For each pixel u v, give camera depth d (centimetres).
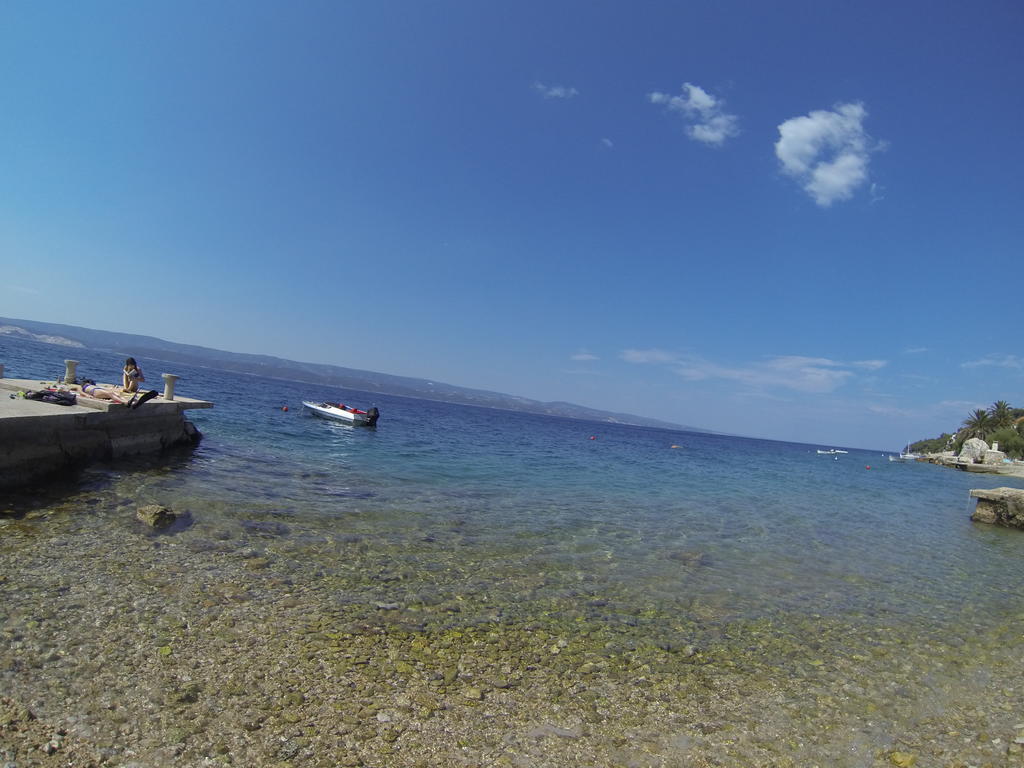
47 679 335
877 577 843
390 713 346
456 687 390
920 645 574
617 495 1467
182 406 1306
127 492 823
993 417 8069
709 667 473
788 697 431
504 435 4031
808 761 345
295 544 678
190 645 399
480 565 693
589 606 591
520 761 313
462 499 1128
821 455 8888
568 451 3083
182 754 283
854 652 539
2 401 971
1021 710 443
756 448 8900
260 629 440
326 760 292
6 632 383
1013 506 1560
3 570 489
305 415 3138
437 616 516
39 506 704
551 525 978
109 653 374
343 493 1031
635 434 10231
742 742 360
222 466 1149
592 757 326
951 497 2639
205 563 572
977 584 860
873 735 385
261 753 292
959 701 452
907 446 10481
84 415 958
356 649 429
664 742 351
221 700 337
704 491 1808
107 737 290
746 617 608
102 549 575
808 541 1086
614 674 440
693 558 842
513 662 441
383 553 691
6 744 273
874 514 1655
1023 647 596
